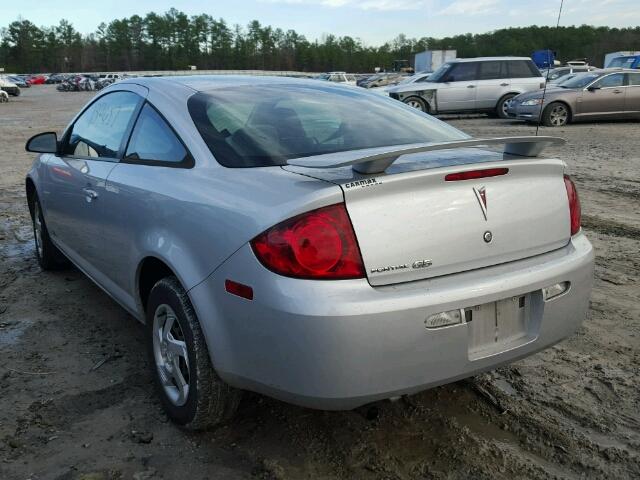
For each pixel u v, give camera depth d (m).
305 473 2.45
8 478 2.40
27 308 4.16
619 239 5.83
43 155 4.63
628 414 2.88
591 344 3.62
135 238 2.90
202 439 2.68
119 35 136.00
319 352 2.07
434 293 2.17
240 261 2.22
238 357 2.30
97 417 2.84
